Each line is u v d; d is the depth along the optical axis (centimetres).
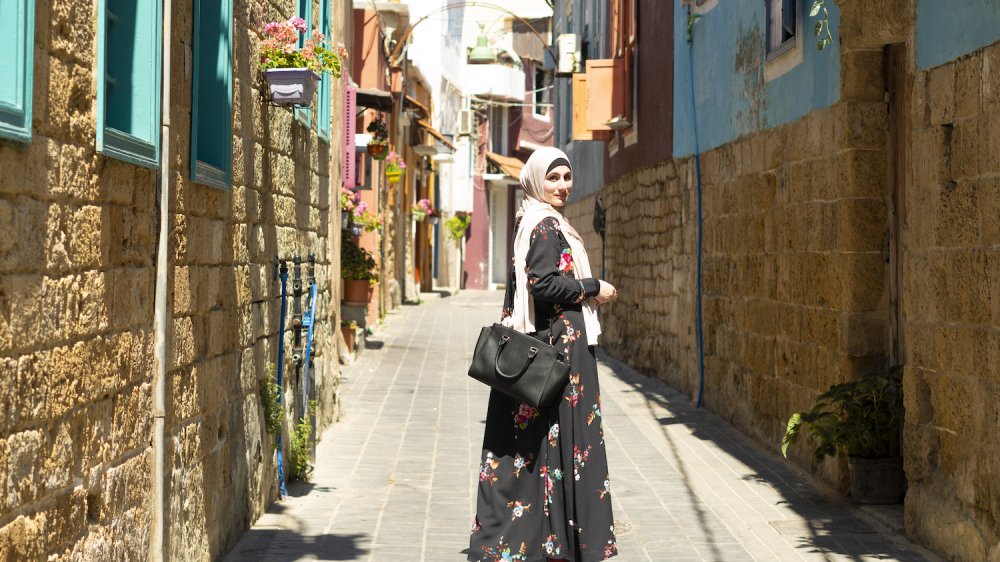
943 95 620
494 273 4438
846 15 785
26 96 336
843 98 792
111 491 431
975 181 582
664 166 1484
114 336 433
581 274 544
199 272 562
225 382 625
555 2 2827
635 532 694
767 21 991
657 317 1526
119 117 471
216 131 601
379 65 2220
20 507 344
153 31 471
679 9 1396
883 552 641
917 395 657
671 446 1003
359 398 1286
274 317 766
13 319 336
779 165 958
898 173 771
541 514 533
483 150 4125
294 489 811
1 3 326
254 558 620
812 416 768
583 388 536
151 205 477
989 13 564
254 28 689
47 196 361
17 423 340
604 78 1766
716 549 652
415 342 1934
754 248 1036
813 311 862
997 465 558
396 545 655
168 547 507
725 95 1152
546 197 545
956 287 605
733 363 1112
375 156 1786
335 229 1191
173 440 517
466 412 1194
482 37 3491
